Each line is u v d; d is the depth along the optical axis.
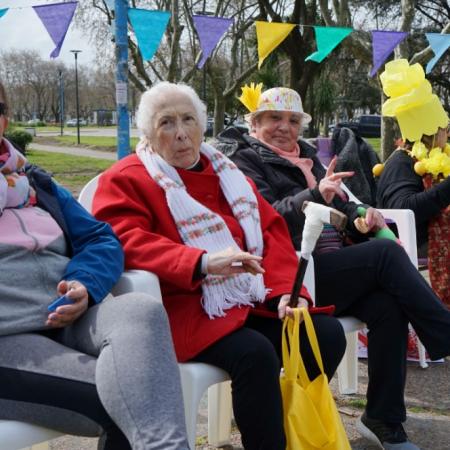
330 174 2.95
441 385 3.36
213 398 2.65
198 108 2.55
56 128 55.88
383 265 2.60
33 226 2.12
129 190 2.44
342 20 12.42
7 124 2.16
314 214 2.16
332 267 2.69
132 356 1.70
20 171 2.18
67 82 54.59
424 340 2.59
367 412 2.63
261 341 2.13
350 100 35.12
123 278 2.18
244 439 2.13
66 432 1.79
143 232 2.34
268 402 2.08
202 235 2.41
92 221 2.27
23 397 1.79
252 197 2.63
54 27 3.85
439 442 2.75
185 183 2.52
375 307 2.59
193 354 2.18
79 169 17.73
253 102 3.21
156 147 2.53
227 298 2.30
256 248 2.53
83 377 1.75
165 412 1.65
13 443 1.75
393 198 3.65
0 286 1.94
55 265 2.10
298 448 2.09
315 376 2.35
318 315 2.41
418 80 3.59
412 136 3.60
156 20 4.10
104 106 59.97
